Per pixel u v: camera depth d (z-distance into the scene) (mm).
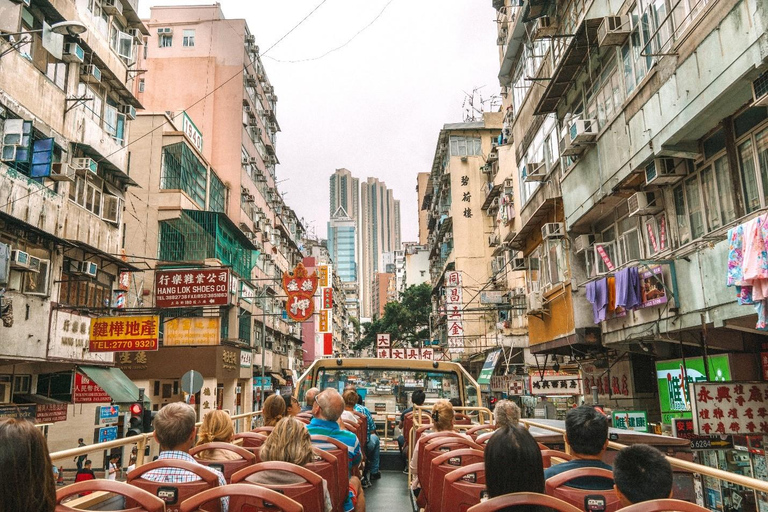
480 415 6809
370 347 60375
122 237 23094
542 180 14711
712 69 7340
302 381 7891
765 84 6469
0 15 11797
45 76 13805
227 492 2457
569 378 15281
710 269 7973
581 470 2881
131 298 22172
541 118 15016
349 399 6703
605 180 10727
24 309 12789
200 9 32219
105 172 16875
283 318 40469
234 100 31047
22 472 1707
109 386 15867
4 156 12180
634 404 12086
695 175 8820
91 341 15195
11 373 13891
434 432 4809
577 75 12211
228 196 29906
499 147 28594
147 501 2348
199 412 22141
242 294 28219
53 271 13930
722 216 8156
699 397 7645
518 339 22656
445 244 41062
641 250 10531
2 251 11156
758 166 7379
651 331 9523
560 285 13148
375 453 6711
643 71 9391
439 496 3512
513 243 17344
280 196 41938
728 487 8219
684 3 8164
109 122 17297
